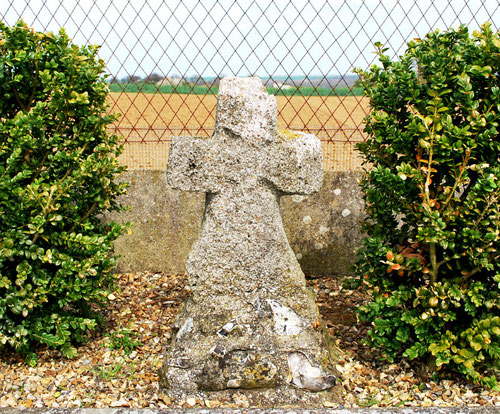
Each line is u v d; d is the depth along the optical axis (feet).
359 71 12.33
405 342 12.60
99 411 9.89
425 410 9.96
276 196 11.66
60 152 12.07
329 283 17.04
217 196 11.45
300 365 11.12
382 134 11.74
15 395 10.99
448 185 11.70
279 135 11.35
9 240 11.50
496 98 10.83
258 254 11.48
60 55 12.05
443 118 11.04
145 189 17.21
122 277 17.34
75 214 12.60
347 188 17.15
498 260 11.14
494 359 11.37
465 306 11.06
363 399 10.97
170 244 17.48
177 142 11.25
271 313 11.42
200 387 10.88
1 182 11.21
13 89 12.14
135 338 13.58
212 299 11.51
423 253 11.84
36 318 12.33
